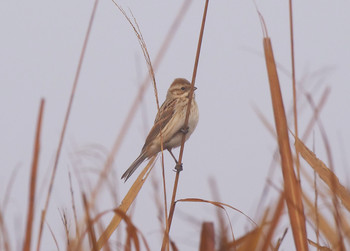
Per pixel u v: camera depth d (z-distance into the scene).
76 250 3.90
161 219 4.26
